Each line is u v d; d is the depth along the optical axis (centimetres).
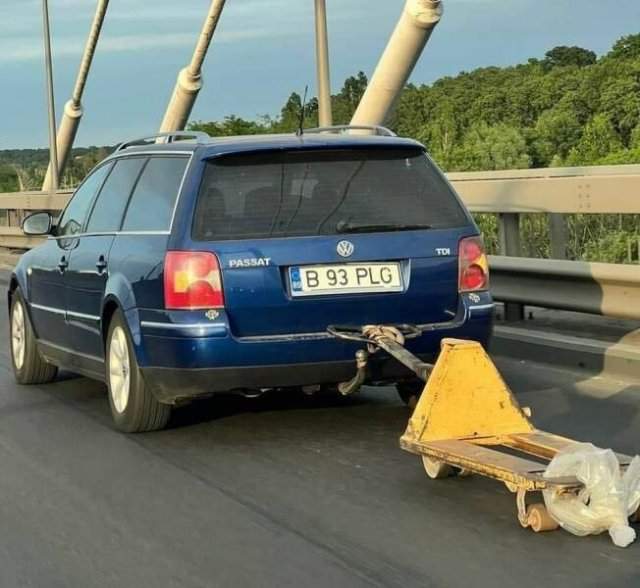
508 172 1491
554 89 4400
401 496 550
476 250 667
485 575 439
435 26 1505
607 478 472
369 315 646
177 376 646
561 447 521
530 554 461
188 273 636
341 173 661
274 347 634
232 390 646
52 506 562
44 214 864
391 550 473
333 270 642
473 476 578
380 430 691
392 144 670
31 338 885
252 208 648
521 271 911
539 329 933
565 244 975
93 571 466
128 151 767
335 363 641
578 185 895
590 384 806
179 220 650
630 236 953
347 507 536
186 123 2438
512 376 841
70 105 3147
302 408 758
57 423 752
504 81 4972
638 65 4188
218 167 655
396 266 650
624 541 466
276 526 513
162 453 656
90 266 747
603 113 3997
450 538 485
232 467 620
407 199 664
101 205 780
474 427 562
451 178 1585
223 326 632
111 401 724
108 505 559
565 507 477
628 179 854
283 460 629
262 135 697
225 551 483
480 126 4138
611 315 855
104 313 722
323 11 1538
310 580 443
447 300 659
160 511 545
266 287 635
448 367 560
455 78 5078
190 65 2356
